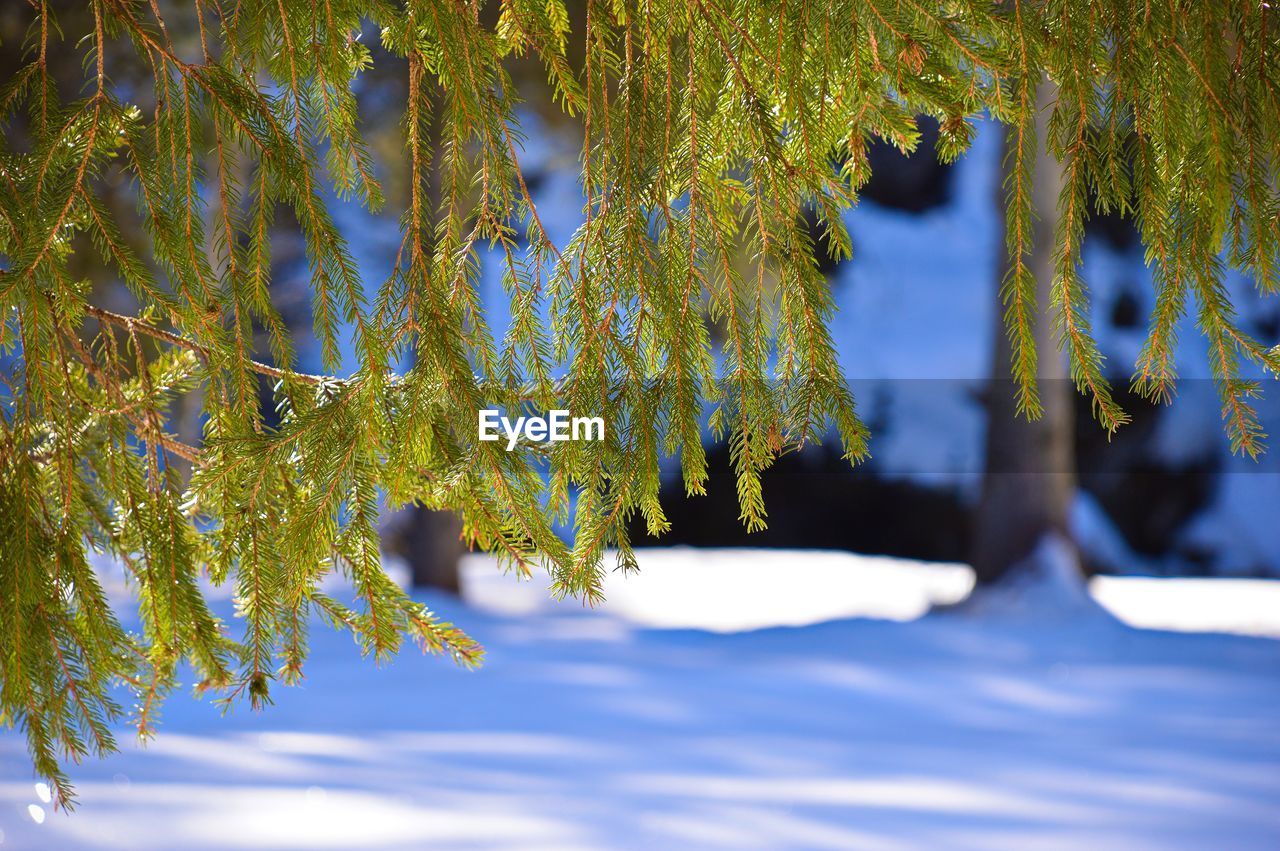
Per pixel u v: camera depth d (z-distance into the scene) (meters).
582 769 7.32
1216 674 11.49
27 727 2.07
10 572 2.00
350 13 1.89
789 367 1.91
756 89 1.89
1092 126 1.81
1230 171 1.77
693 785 6.89
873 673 11.41
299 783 6.68
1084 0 1.80
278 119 1.90
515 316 1.98
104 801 6.04
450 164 1.93
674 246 1.91
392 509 2.12
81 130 1.85
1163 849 5.59
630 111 1.89
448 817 5.99
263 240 1.90
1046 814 6.27
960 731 8.81
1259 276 1.83
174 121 1.87
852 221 25.19
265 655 2.11
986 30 1.81
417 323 1.93
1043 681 11.08
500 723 8.91
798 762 7.62
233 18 1.89
